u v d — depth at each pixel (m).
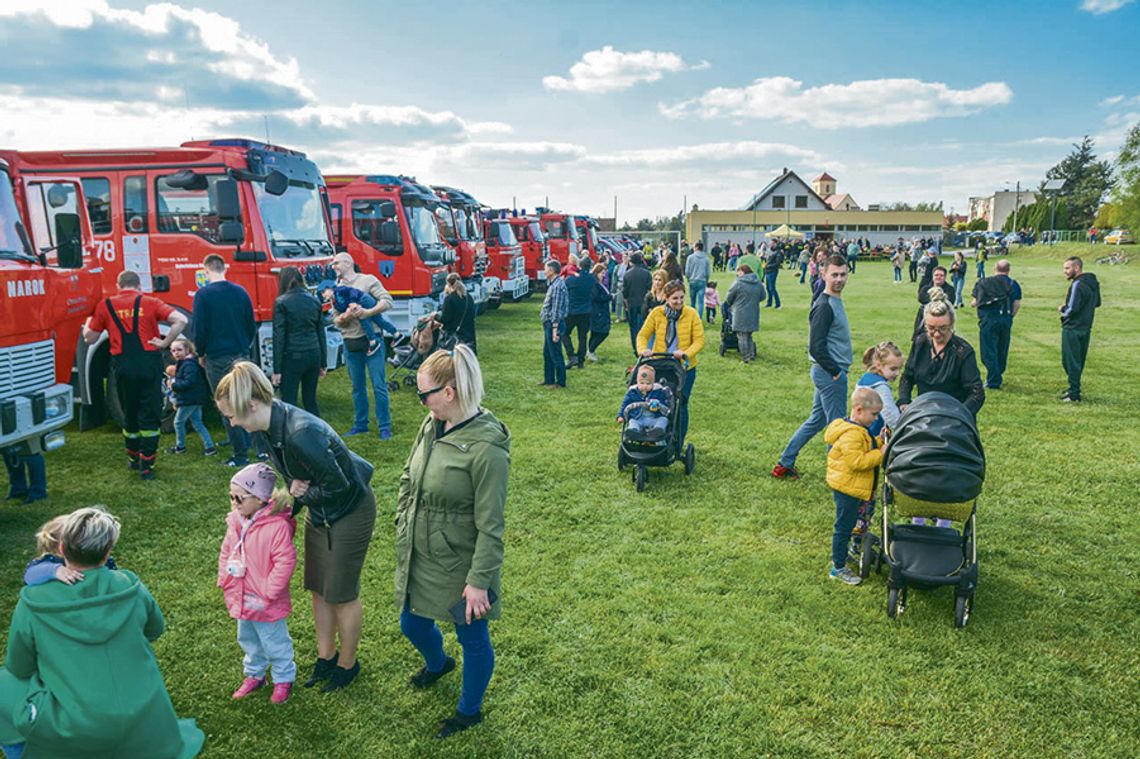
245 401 3.35
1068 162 113.25
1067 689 3.93
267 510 3.65
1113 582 5.11
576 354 13.09
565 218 27.67
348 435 8.49
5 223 5.93
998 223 126.31
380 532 5.84
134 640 2.88
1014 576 5.20
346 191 13.80
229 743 3.48
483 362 13.37
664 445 6.77
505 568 5.24
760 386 11.37
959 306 21.39
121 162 9.07
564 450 8.02
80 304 7.44
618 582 5.05
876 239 78.56
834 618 4.62
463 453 3.22
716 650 4.26
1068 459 7.73
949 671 4.06
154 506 6.32
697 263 18.58
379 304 8.13
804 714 3.72
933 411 4.73
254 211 9.09
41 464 6.39
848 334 6.57
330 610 3.81
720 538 5.78
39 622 2.74
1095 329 17.48
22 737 2.83
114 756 2.82
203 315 6.94
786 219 78.31
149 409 6.89
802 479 7.12
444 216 17.16
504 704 3.77
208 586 4.97
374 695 3.85
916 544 4.66
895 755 3.44
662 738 3.54
